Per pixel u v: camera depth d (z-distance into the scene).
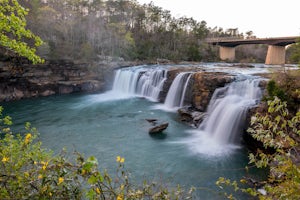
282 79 12.38
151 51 51.69
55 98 26.17
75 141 13.65
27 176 2.40
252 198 8.08
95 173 2.19
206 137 14.81
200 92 19.28
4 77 24.12
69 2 68.94
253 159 3.23
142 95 28.52
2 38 4.30
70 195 2.57
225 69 27.84
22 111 20.48
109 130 15.70
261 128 3.28
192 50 55.66
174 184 9.25
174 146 13.21
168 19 73.38
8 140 3.81
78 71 30.88
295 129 3.09
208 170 10.55
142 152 12.36
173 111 21.08
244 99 15.51
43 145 12.84
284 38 45.88
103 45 43.06
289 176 2.79
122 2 73.81
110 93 30.05
